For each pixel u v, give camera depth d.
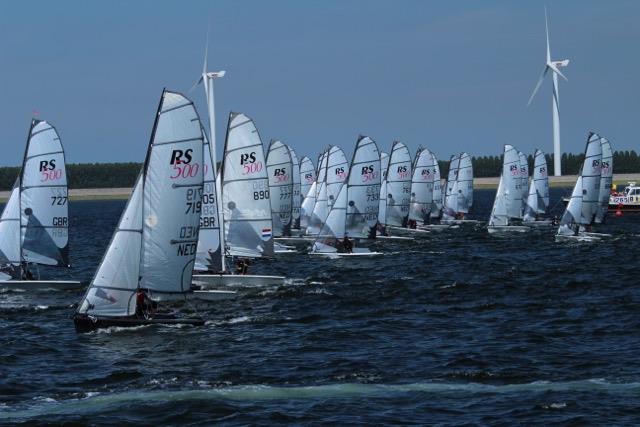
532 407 72.88
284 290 139.12
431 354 92.56
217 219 139.38
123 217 105.06
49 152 141.50
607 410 71.69
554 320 111.56
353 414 71.75
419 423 69.44
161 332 105.25
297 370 86.06
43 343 100.38
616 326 106.44
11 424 69.88
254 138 146.62
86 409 73.81
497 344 97.19
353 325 110.31
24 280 141.88
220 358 91.62
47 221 142.00
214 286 140.88
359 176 193.75
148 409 73.50
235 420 70.56
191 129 107.19
